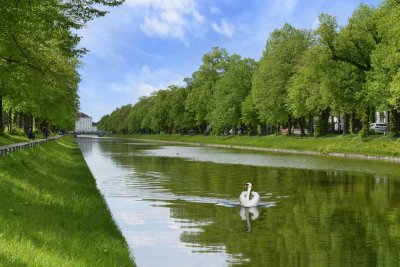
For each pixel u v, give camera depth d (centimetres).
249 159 5934
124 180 3578
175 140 15025
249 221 2058
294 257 1510
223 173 4122
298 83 7369
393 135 6312
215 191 2984
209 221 2064
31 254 1029
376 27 6078
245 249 1602
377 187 3131
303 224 1994
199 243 1684
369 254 1540
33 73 2912
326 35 6362
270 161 5534
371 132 7100
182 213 2241
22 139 6762
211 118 12288
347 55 6391
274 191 2981
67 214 1775
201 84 13550
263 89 8494
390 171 4181
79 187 2745
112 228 1712
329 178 3678
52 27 2361
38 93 3591
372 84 5716
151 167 4784
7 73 2844
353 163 5088
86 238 1416
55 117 7488
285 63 8294
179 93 15188
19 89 3566
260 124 10319
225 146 10569
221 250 1593
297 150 7556
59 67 3469
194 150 8656
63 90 4906
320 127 8081
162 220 2073
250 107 9831
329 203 2514
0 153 2775
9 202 1644
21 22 2200
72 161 4959
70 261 1081
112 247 1371
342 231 1858
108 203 2512
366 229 1892
